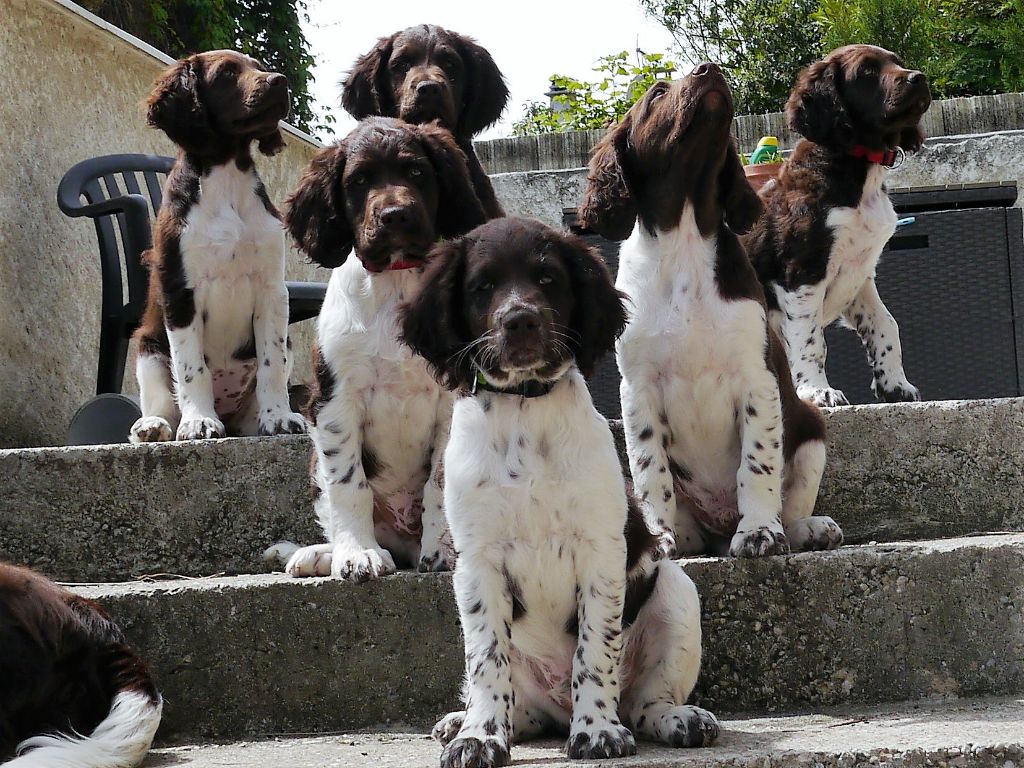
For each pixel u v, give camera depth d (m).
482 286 2.94
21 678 3.03
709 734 2.84
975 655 3.34
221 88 4.79
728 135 3.84
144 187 7.06
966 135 7.12
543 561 2.90
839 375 5.93
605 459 2.91
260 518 4.14
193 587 3.45
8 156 5.95
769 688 3.37
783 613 3.38
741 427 3.80
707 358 3.80
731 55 17.23
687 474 3.99
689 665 3.06
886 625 3.35
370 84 5.46
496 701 2.83
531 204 7.31
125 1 10.83
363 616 3.41
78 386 6.38
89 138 6.64
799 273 4.91
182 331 4.82
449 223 3.89
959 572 3.34
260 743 3.27
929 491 4.12
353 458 3.75
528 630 3.01
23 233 6.00
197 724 3.42
